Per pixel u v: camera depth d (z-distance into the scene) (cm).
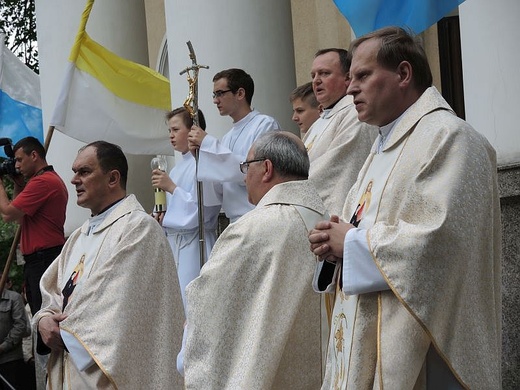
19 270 1759
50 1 1275
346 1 716
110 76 1034
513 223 700
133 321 712
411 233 450
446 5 704
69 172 1243
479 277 460
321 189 696
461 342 453
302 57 1229
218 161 824
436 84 1054
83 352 705
